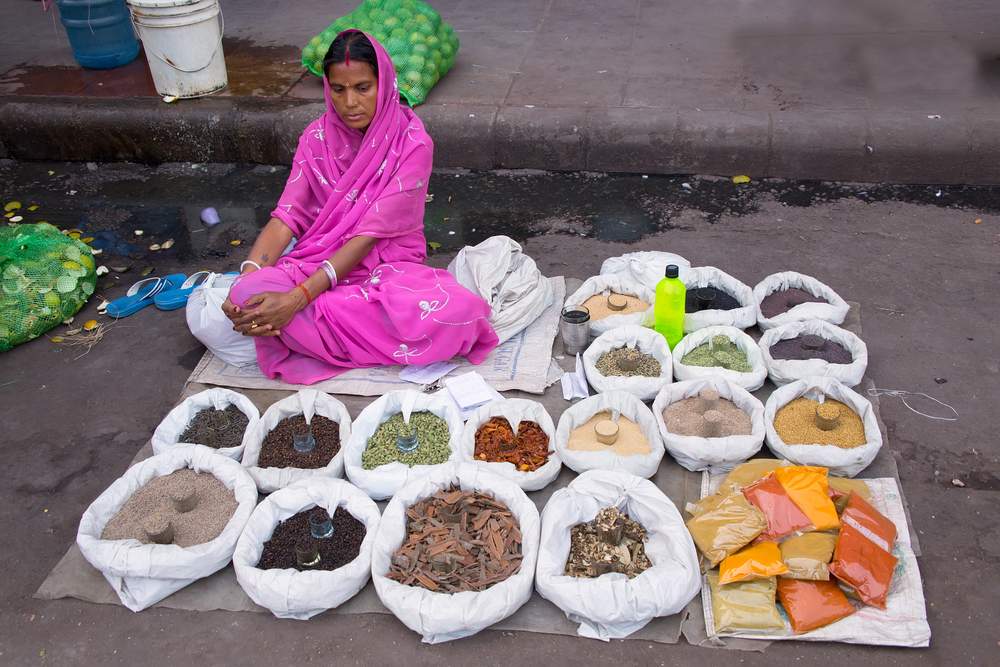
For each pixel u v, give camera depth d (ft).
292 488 9.06
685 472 9.73
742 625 7.93
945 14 20.90
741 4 22.50
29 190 17.63
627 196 16.19
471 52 20.11
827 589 8.10
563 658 7.93
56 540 9.45
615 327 11.57
